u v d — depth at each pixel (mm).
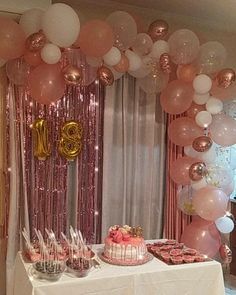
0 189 3348
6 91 3322
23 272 2510
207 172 3564
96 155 3662
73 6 3627
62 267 2408
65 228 3564
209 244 3664
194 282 2650
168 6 3777
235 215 4352
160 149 4004
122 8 3785
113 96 3711
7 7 3084
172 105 3383
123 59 3166
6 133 3336
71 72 2844
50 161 3480
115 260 2633
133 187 3863
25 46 2816
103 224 3680
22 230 3369
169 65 3277
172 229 4004
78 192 3604
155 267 2594
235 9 3820
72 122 3480
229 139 3521
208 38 4266
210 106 3506
